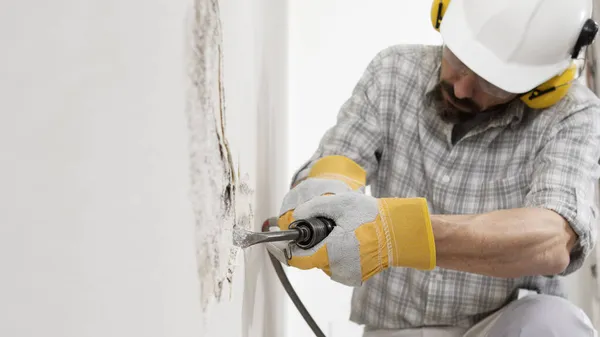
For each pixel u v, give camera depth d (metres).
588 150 1.32
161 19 0.50
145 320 0.46
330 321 2.51
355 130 1.52
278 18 2.12
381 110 1.55
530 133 1.42
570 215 1.20
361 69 2.99
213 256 0.72
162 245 0.51
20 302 0.28
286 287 1.33
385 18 3.02
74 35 0.33
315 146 2.89
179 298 0.57
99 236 0.37
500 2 1.30
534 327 1.32
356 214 1.00
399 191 1.55
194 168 0.62
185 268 0.59
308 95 2.94
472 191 1.47
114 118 0.39
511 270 1.13
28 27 0.28
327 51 2.99
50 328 0.30
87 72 0.35
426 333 1.55
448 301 1.50
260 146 1.33
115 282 0.39
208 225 0.69
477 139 1.47
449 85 1.39
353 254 0.98
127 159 0.42
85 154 0.34
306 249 0.99
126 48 0.41
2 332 0.26
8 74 0.26
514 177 1.43
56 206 0.31
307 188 1.19
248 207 1.08
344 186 1.20
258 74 1.31
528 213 1.17
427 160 1.51
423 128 1.52
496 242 1.09
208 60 0.68
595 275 2.32
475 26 1.32
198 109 0.64
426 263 1.01
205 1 0.67
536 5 1.26
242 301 0.99
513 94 1.34
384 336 1.60
